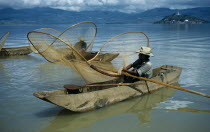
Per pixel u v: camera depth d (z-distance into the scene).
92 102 5.02
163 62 10.57
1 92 6.32
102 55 9.92
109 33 33.03
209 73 8.30
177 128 4.23
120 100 5.56
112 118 4.69
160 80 6.65
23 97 5.94
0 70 9.26
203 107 5.28
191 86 6.79
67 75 8.44
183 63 10.27
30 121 4.52
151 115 4.83
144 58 5.98
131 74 5.97
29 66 10.20
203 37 26.16
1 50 13.44
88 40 10.52
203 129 4.20
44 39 7.66
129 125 4.37
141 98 5.91
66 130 4.17
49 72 8.90
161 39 23.78
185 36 28.17
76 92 5.32
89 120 4.60
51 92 4.86
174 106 5.34
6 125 4.33
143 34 9.40
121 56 9.75
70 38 9.69
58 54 7.88
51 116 4.78
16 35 29.69
